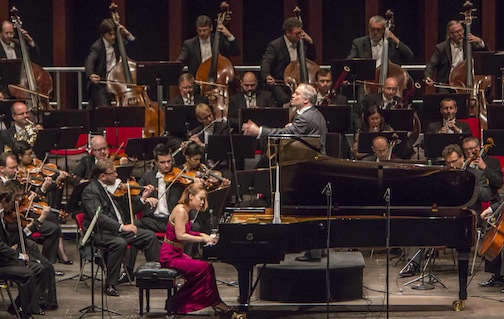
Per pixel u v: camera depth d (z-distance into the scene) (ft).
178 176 88.38
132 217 83.10
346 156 99.66
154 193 87.81
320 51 132.46
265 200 90.22
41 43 137.28
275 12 139.03
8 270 72.95
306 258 79.56
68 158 111.24
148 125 106.63
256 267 83.20
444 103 99.30
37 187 87.97
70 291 81.92
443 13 136.56
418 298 78.74
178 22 132.16
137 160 97.30
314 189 75.92
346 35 138.82
